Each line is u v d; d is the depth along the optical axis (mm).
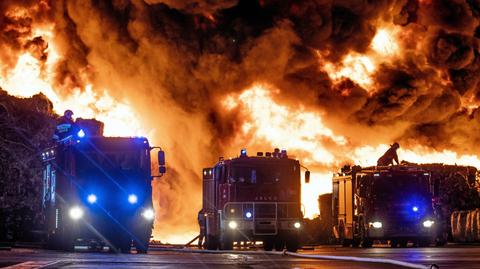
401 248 74000
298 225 73625
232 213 73125
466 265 46281
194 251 67375
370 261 49719
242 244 86125
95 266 45312
